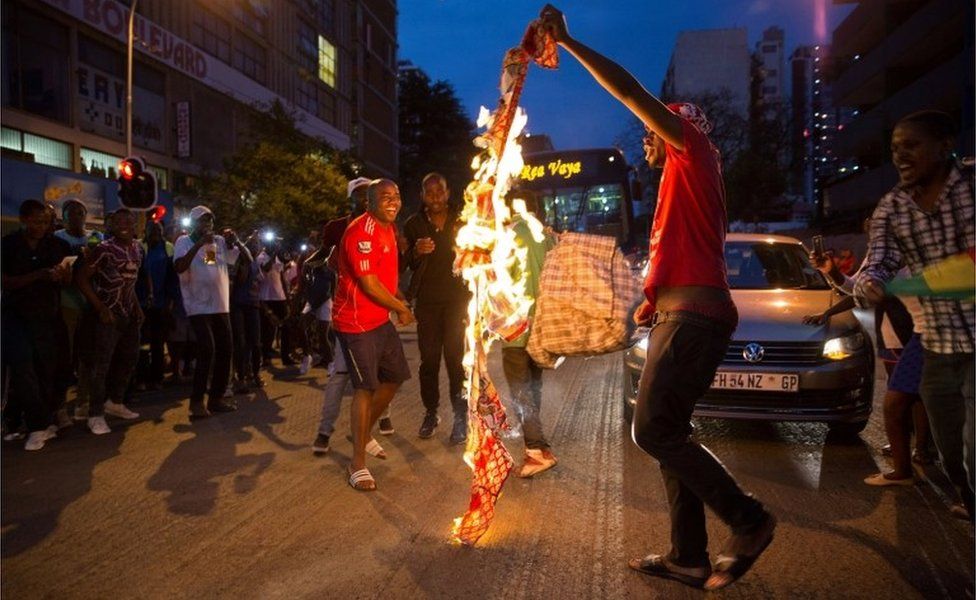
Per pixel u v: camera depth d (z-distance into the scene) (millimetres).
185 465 5402
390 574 3479
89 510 4422
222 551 3775
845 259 14492
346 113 52938
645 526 4070
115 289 6609
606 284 3932
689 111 3244
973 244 3125
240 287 8594
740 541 3148
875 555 3676
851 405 5648
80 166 24859
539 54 3094
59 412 6496
